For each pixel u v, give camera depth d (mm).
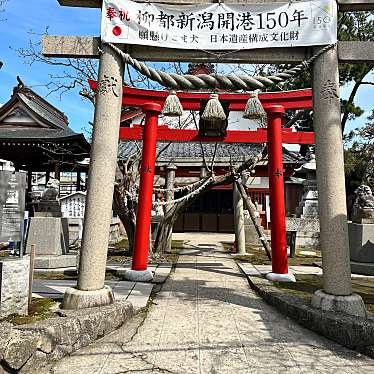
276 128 8312
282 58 5668
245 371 3654
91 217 5156
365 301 6066
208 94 10109
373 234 9828
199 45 5617
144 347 4242
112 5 5512
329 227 5102
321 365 3826
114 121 5375
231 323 5133
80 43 5582
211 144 19562
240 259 11656
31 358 3592
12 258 4578
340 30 19984
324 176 5184
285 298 5805
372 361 3957
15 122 16859
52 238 9344
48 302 5184
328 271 5098
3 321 4133
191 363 3824
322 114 5281
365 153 22281
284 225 8055
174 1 5629
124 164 11422
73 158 16797
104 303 5020
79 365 3754
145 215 8078
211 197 22875
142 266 7902
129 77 11633
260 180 20125
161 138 10102
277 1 5586
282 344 4387
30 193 16922
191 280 8094
